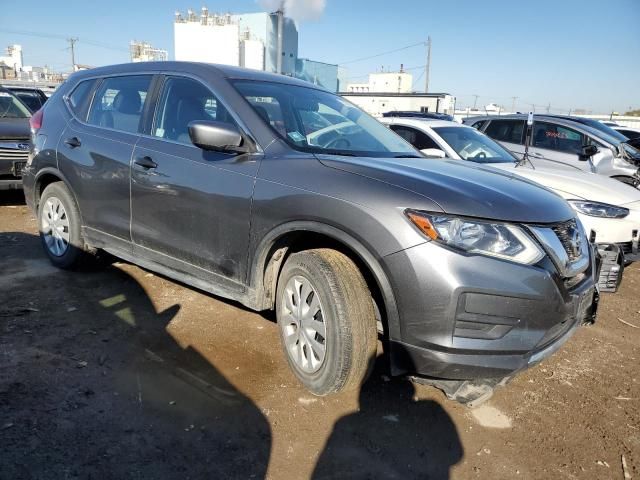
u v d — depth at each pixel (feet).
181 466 7.52
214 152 10.58
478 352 8.05
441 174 9.37
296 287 9.56
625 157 25.03
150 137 11.93
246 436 8.31
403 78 187.11
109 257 15.56
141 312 12.45
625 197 17.02
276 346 11.32
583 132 26.13
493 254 8.05
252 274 9.94
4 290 13.15
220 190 10.19
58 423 8.17
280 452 8.03
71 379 9.43
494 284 7.89
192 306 13.00
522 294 8.00
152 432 8.19
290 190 9.25
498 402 10.00
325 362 8.99
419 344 8.18
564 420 9.56
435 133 20.99
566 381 11.01
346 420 8.97
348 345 8.71
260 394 9.46
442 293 7.88
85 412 8.52
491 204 8.36
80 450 7.63
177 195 10.95
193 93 11.67
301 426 8.70
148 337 11.27
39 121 15.23
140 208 11.87
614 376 11.36
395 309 8.31
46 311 12.12
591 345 12.88
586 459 8.52
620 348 12.80
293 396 9.48
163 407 8.84
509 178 10.40
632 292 17.12
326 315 8.86
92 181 13.05
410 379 10.15
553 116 27.76
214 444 8.05
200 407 8.93
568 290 8.74
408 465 8.04
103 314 12.20
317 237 9.61
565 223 9.09
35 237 18.26
